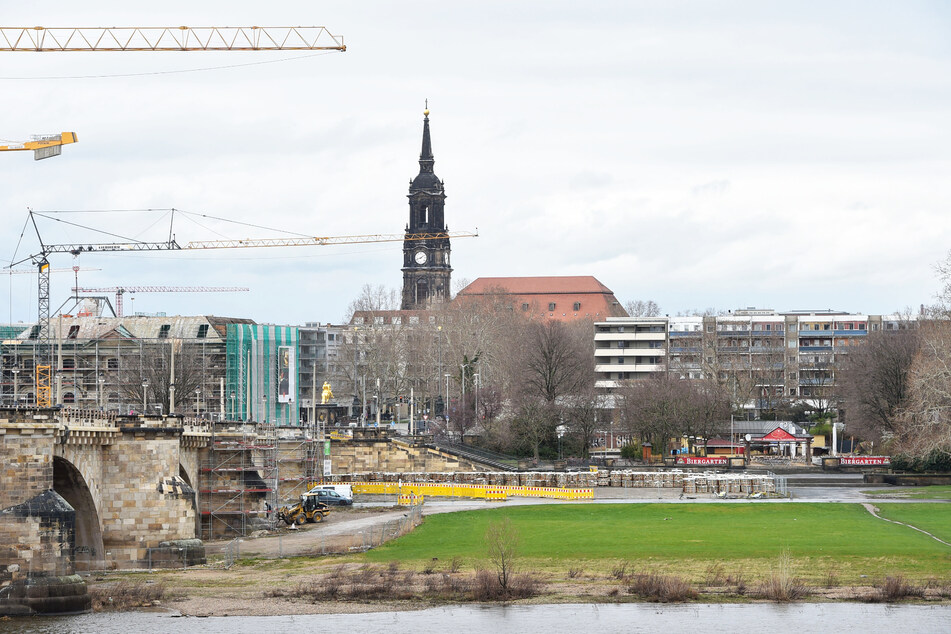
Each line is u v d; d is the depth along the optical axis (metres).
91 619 127.50
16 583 129.75
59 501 131.50
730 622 127.12
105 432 151.38
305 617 129.00
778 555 154.12
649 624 126.50
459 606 133.62
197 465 185.88
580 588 140.62
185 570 152.00
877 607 132.25
